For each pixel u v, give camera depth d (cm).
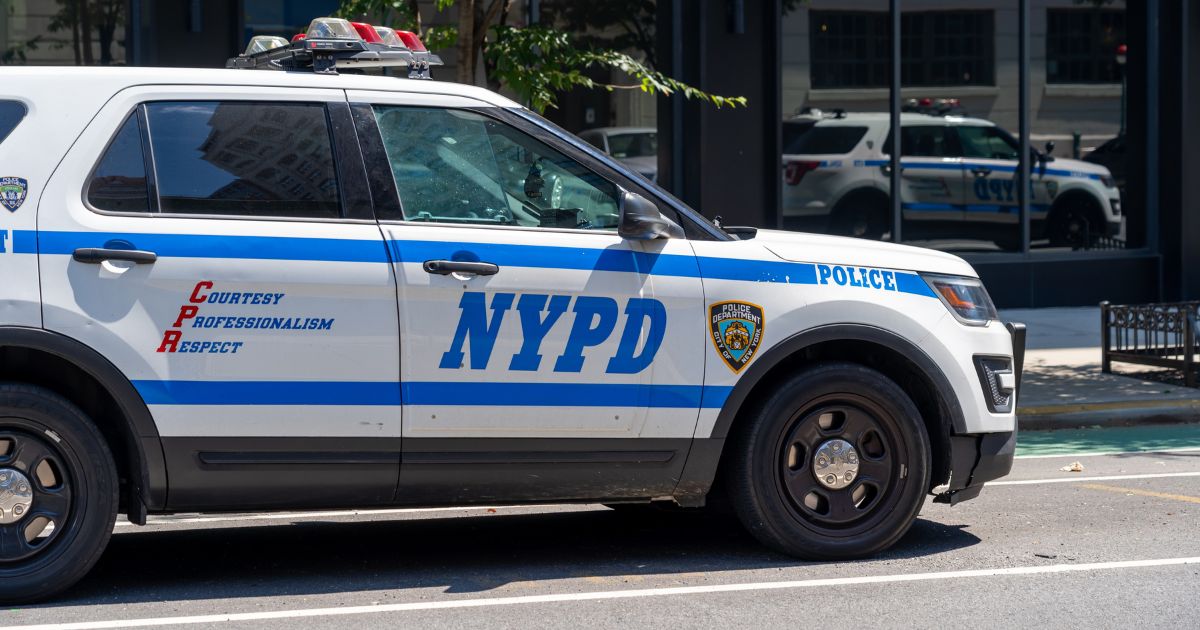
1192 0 1642
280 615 530
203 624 516
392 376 549
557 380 566
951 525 698
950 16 1596
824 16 1556
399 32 632
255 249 538
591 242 576
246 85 556
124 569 608
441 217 565
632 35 1499
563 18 1474
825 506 613
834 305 599
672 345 579
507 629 511
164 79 548
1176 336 1202
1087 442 992
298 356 540
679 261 585
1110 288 1678
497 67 977
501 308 559
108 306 524
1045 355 1334
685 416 583
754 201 1551
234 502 546
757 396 606
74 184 529
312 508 559
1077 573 594
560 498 583
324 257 543
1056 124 1642
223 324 534
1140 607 539
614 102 1495
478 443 563
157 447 532
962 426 621
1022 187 1633
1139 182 1683
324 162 555
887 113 1587
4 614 526
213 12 1365
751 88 1539
